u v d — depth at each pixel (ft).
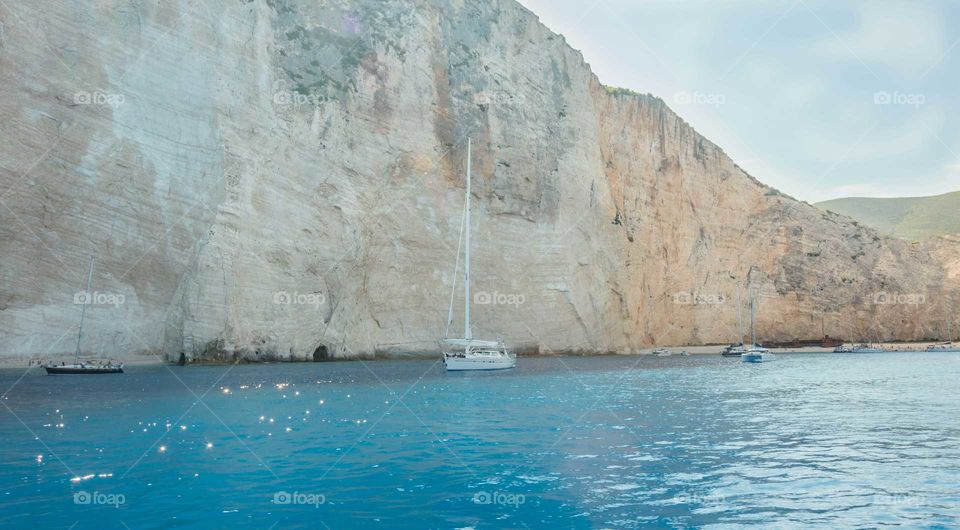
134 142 141.08
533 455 46.19
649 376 133.69
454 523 30.04
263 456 46.01
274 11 167.94
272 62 161.68
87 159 137.08
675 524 29.58
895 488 36.06
